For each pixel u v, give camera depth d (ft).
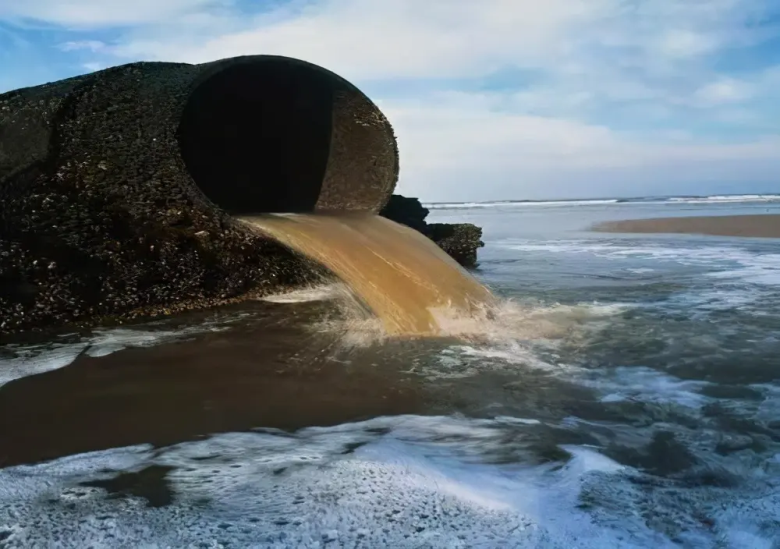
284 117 29.43
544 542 8.59
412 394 14.90
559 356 17.87
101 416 13.62
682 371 16.47
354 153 28.94
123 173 25.48
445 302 21.71
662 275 33.50
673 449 11.76
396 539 8.61
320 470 10.67
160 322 22.13
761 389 15.07
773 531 8.93
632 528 9.00
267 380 15.97
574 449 11.76
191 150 26.18
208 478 10.46
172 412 13.85
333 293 26.04
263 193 30.55
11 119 27.50
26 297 21.47
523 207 203.72
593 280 31.73
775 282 30.48
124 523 9.04
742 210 114.11
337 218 26.30
